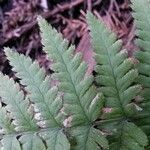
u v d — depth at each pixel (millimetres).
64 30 312
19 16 322
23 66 172
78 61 171
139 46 174
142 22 170
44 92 174
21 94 176
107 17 304
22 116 177
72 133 178
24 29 316
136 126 178
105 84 175
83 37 294
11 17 323
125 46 283
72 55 170
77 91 174
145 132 184
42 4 321
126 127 180
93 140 176
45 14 318
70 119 177
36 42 310
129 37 289
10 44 315
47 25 167
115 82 174
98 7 311
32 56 307
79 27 307
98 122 181
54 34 168
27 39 314
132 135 177
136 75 173
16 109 177
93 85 175
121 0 306
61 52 169
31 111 177
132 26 294
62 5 318
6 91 175
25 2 326
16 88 175
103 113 180
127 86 175
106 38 168
